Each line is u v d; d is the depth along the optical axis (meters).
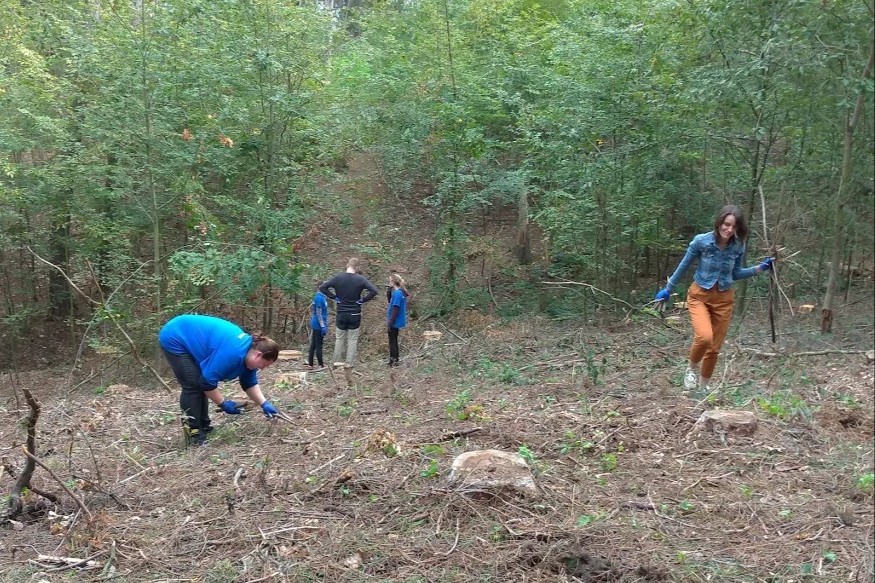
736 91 9.00
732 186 11.41
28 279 14.87
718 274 6.02
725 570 3.23
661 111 11.14
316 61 14.27
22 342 14.91
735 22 8.97
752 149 10.30
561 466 4.67
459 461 4.34
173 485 4.73
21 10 12.89
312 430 6.04
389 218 17.45
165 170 11.87
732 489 4.19
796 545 3.46
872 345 3.52
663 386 6.78
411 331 14.17
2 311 14.23
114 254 12.22
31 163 12.84
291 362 12.41
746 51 8.80
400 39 16.33
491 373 8.78
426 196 17.97
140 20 11.79
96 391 9.60
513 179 13.98
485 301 15.66
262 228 13.54
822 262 8.91
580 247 13.66
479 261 17.64
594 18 13.16
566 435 5.28
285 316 15.21
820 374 6.27
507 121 15.25
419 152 14.91
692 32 10.37
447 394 7.64
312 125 14.09
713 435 5.06
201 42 12.23
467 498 4.02
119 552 3.72
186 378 5.80
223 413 6.97
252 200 13.69
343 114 14.86
